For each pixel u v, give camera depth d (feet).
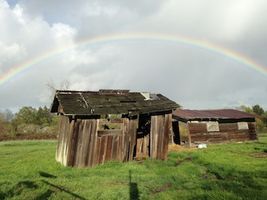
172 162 56.29
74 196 29.78
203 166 50.26
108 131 55.77
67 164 50.08
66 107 52.16
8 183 35.40
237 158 59.88
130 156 58.49
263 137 148.56
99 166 51.26
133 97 67.77
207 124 107.65
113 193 31.17
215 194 30.09
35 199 28.25
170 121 65.41
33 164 51.75
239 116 117.60
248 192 31.01
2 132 142.00
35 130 150.82
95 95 62.49
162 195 30.37
